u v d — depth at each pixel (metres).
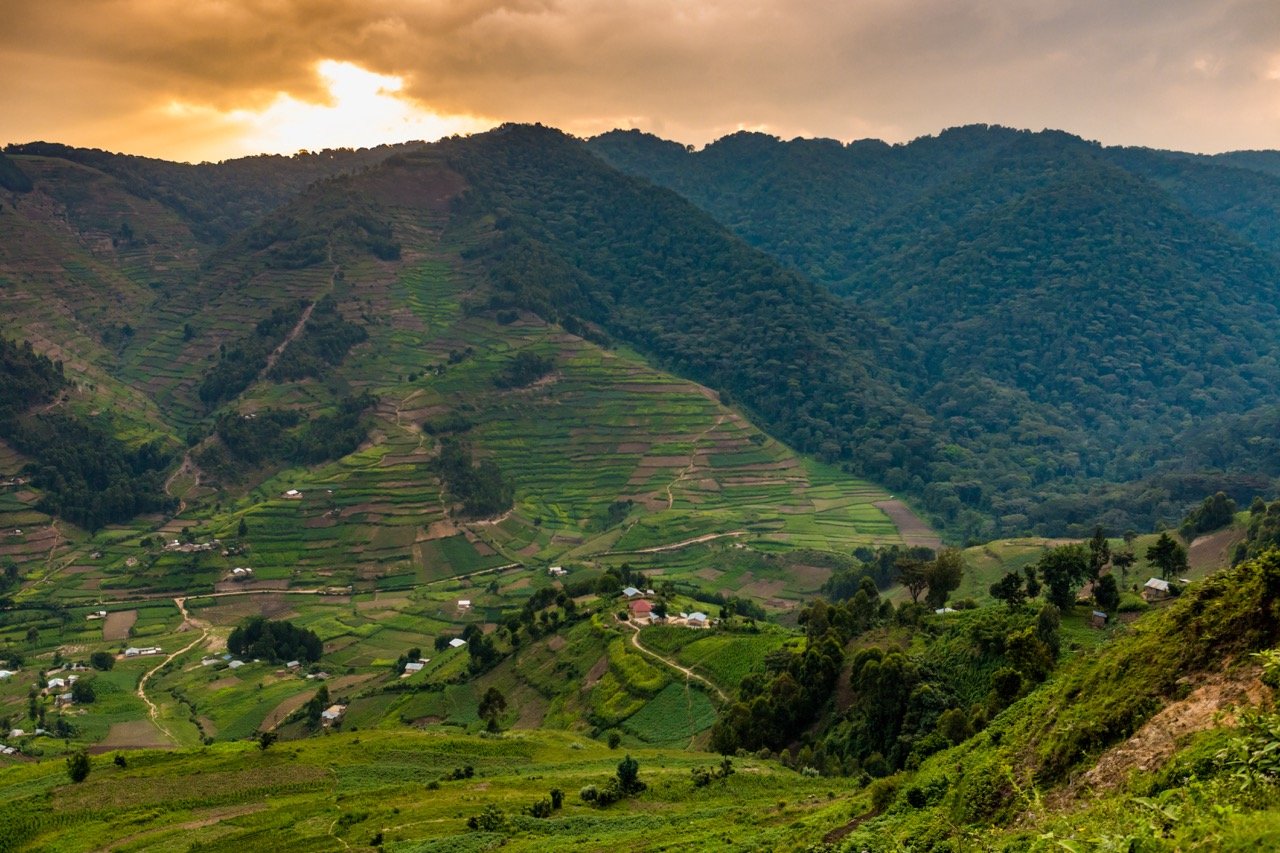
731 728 96.69
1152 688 29.28
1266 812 16.33
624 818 65.94
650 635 141.38
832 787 69.44
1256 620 27.20
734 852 48.12
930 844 34.25
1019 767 33.94
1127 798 21.45
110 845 68.69
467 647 174.88
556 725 126.19
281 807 75.88
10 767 91.69
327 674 184.75
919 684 81.06
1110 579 92.06
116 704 167.75
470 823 67.00
